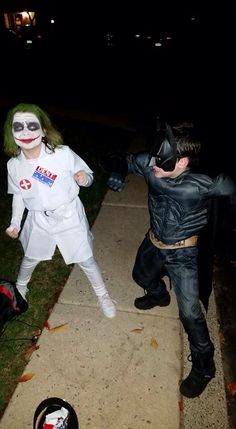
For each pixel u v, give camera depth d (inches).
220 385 104.0
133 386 102.8
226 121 342.6
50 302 129.6
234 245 157.5
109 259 149.1
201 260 94.7
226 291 138.1
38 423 92.7
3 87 451.2
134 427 94.0
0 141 254.4
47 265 145.2
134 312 124.9
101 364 108.4
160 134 77.3
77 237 104.4
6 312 113.0
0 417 97.0
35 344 113.9
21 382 103.5
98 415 96.4
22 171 94.7
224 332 122.0
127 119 341.7
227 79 533.3
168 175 80.7
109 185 89.6
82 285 135.5
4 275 142.9
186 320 89.9
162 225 88.3
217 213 87.4
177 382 103.9
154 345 113.7
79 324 120.5
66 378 104.7
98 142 270.7
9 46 653.9
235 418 98.6
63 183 96.3
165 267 95.6
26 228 104.3
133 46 736.3
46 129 92.5
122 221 173.2
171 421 95.4
